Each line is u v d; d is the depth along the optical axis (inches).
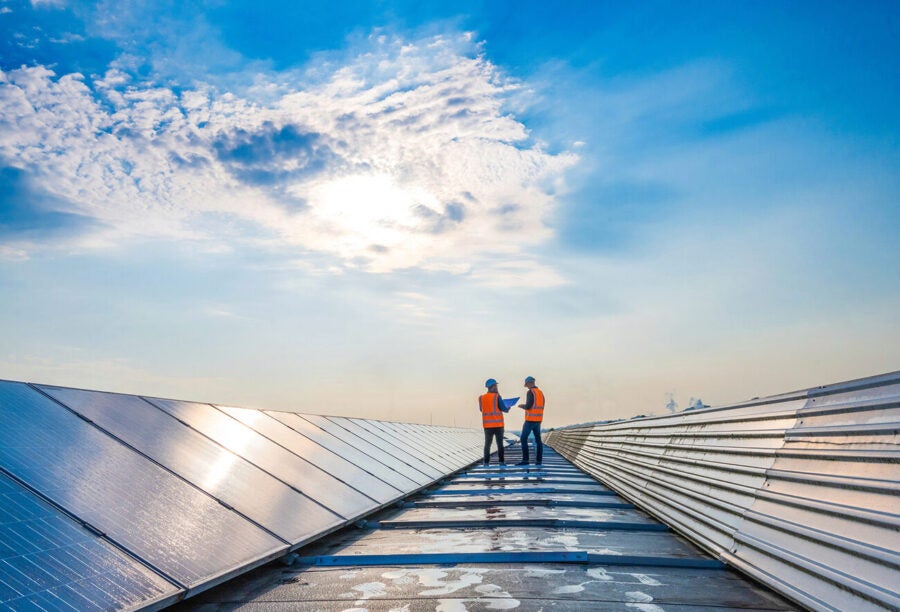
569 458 916.6
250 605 174.2
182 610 170.4
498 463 855.1
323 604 173.5
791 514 172.4
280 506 239.6
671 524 278.2
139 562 148.6
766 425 213.6
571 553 219.1
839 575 136.4
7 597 112.5
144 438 223.0
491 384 766.5
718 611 158.1
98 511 158.9
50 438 181.3
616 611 160.9
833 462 160.9
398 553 235.1
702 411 301.3
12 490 145.3
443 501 398.6
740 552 195.0
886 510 129.2
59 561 131.2
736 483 222.5
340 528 283.3
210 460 240.7
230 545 184.5
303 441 371.2
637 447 437.1
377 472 407.5
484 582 192.5
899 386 141.9
